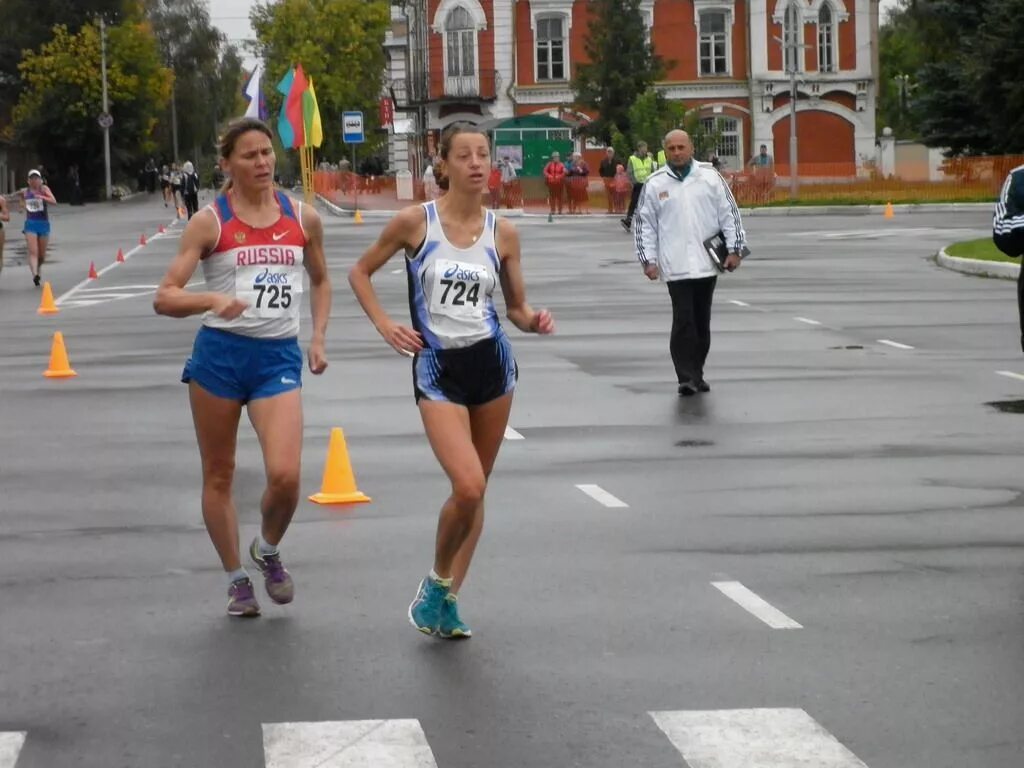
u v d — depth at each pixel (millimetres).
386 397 14141
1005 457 11188
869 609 7402
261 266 7262
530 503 9789
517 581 7957
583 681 6375
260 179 7250
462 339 6875
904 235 37750
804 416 12969
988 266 26703
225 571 8109
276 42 111312
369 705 6109
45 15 103000
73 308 23969
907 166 58656
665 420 12836
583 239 39188
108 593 7859
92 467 11281
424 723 5902
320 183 75562
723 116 75500
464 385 6895
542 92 75562
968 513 9430
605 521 9289
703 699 6145
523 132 69188
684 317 14078
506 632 7082
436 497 9984
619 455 11359
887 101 108500
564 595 7691
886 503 9719
